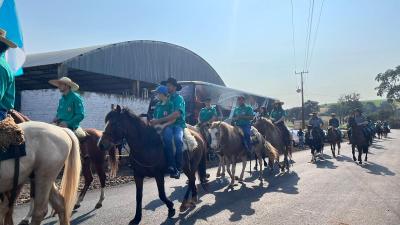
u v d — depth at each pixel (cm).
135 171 627
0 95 425
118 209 721
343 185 962
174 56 2866
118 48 2273
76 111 700
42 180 479
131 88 3039
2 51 444
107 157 896
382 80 8000
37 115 1811
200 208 725
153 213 691
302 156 1847
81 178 1084
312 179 1068
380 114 9138
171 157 646
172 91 682
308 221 628
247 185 982
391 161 1554
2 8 793
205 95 1780
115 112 605
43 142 478
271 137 1219
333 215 665
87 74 2395
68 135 525
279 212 688
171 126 677
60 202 518
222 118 1930
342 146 2691
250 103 2366
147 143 621
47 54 2253
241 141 990
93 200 800
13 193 457
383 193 855
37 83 2656
